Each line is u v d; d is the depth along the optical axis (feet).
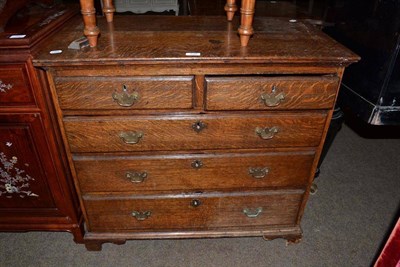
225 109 3.60
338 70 3.53
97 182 4.07
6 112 3.66
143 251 4.81
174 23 4.56
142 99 3.47
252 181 4.22
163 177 4.09
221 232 4.66
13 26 3.72
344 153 7.39
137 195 4.24
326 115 3.76
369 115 4.44
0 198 4.37
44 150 3.97
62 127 3.65
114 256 4.72
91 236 4.58
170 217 4.48
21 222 4.61
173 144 3.82
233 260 4.69
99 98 3.44
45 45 3.59
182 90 3.45
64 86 3.35
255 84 3.46
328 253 4.82
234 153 3.99
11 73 3.41
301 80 3.49
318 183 6.38
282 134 3.84
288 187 4.35
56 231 4.77
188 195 4.27
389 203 5.89
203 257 4.73
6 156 4.00
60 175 4.19
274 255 4.77
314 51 3.51
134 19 4.78
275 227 4.73
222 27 4.39
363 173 6.72
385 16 4.09
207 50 3.45
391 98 4.25
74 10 4.76
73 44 3.40
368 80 4.50
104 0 4.41
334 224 5.36
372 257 4.76
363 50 4.61
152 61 3.23
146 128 3.67
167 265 4.59
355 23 4.78
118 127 3.65
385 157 7.27
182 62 3.27
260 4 6.76
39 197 4.39
